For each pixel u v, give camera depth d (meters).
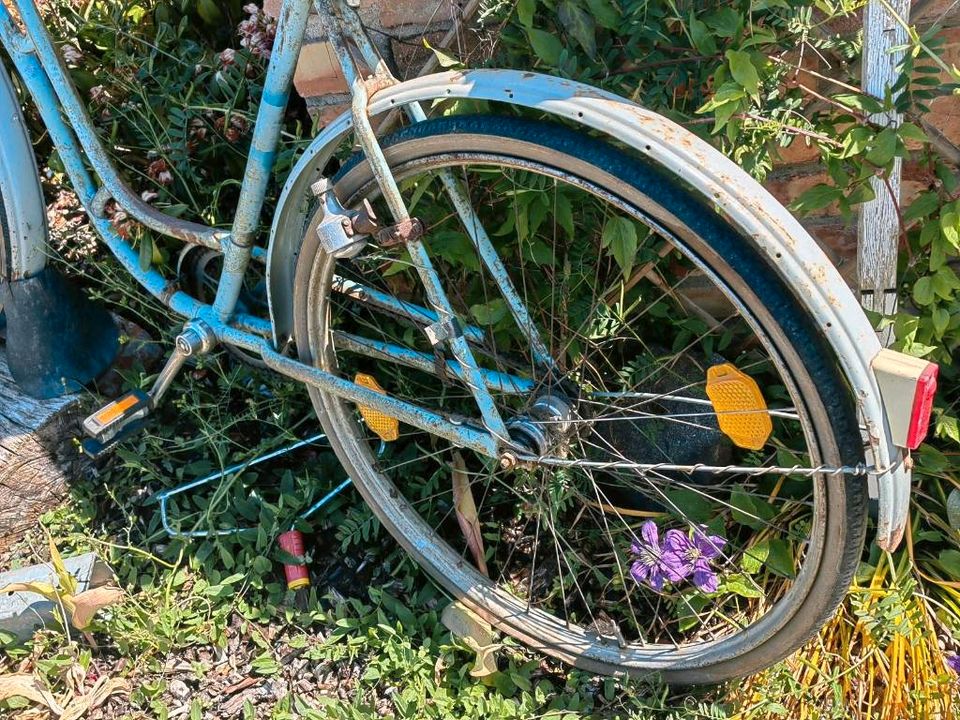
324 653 1.44
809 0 1.07
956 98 1.24
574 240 1.34
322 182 1.14
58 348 1.74
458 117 1.05
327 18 1.05
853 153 1.11
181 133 1.69
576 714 1.33
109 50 1.80
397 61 1.41
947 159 1.25
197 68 1.72
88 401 1.77
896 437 0.93
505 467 1.22
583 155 0.98
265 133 1.22
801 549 1.36
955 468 1.38
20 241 1.66
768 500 1.42
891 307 1.25
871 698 1.30
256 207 1.31
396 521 1.50
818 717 1.27
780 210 0.90
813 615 1.12
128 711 1.43
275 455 1.66
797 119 1.18
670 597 1.40
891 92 1.07
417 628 1.47
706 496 1.31
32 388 1.75
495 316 1.37
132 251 1.64
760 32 1.07
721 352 1.51
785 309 0.93
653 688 1.36
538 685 1.39
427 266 1.12
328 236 1.13
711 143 1.15
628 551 1.48
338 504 1.64
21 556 1.68
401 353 1.38
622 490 1.51
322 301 1.31
